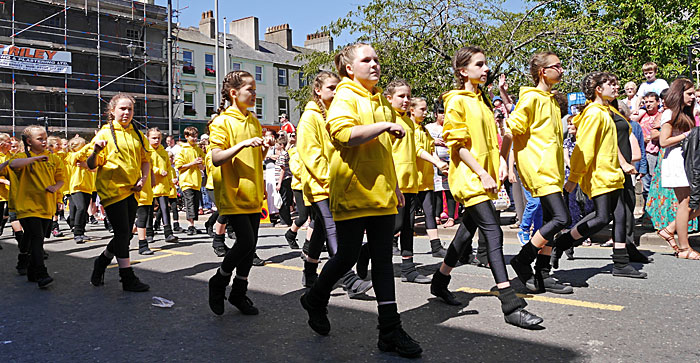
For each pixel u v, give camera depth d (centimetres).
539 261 493
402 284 553
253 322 432
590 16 1574
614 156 520
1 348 383
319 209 510
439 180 1003
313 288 380
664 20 2602
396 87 574
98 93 3631
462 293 505
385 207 341
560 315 422
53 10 3538
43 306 501
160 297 523
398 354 348
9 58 3297
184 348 373
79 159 580
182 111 4159
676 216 650
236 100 450
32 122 3444
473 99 423
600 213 521
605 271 585
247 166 439
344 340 381
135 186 552
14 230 721
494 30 1500
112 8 3791
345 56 352
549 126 462
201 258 764
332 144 348
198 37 4328
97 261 582
